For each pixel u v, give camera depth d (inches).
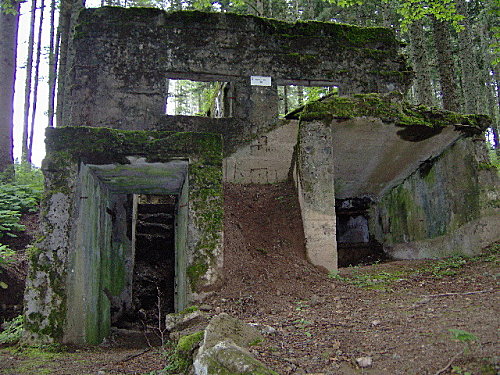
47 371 179.2
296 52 381.7
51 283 233.0
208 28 369.4
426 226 367.6
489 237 303.4
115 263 359.3
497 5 397.7
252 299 238.7
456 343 134.0
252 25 377.1
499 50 414.6
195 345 160.1
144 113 350.6
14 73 470.3
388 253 429.1
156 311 412.2
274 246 290.2
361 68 390.9
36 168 643.5
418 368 122.2
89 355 216.8
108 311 324.8
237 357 129.5
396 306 201.6
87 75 350.0
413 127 310.2
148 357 197.3
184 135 263.3
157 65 357.7
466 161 320.8
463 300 193.8
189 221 251.9
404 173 390.6
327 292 245.6
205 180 258.8
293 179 331.6
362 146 334.3
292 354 147.6
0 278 309.4
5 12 453.7
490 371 110.2
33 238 382.0
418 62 512.7
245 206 323.0
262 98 368.5
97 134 255.4
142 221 462.9
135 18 361.1
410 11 448.1
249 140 359.3
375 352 141.1
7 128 457.1
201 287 242.8
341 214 470.6
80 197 251.9
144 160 260.1
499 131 893.8
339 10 780.6
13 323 276.1
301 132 299.4
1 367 187.0
